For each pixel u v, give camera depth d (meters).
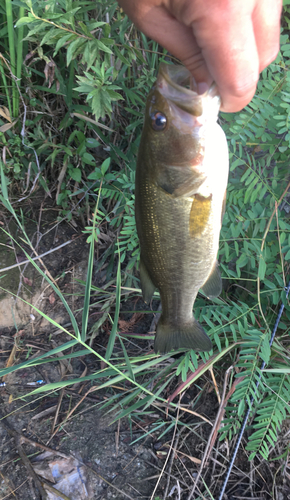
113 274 0.67
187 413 0.55
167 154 0.32
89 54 0.45
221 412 0.49
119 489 0.50
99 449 0.52
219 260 0.57
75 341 0.38
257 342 0.45
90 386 0.58
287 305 0.49
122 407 0.54
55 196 0.69
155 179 0.33
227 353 0.56
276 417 0.44
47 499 0.47
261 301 0.55
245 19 0.26
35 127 0.63
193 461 0.51
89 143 0.61
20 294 0.62
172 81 0.31
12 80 0.57
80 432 0.54
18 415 0.54
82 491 0.49
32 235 0.66
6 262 0.63
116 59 0.58
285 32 0.55
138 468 0.51
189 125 0.31
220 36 0.26
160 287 0.38
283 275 0.49
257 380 0.47
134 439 0.53
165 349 0.40
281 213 0.54
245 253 0.49
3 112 0.58
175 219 0.34
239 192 0.50
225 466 0.50
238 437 0.51
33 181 0.66
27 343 0.61
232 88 0.28
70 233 0.68
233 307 0.51
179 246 0.35
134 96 0.58
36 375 0.58
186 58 0.31
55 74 0.56
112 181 0.62
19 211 0.67
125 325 0.63
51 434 0.53
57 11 0.44
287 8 0.50
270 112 0.46
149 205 0.34
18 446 0.51
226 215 0.51
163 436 0.53
